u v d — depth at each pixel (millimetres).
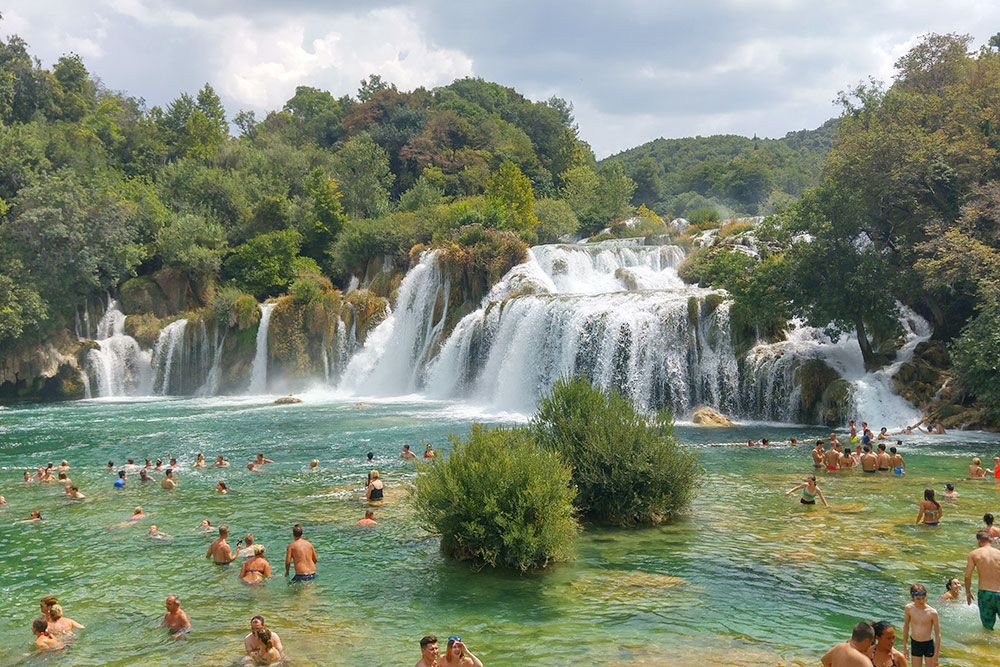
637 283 56375
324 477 26609
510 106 147625
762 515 19953
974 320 33750
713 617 12859
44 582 15836
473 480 16141
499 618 13086
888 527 18531
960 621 12383
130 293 64438
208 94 117625
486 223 71312
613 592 14234
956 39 49812
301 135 132250
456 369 52219
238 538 18969
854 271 37094
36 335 55688
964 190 39562
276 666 11281
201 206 78125
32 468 29219
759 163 150500
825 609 13180
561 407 20266
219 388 60312
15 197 62594
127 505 22859
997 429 32438
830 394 36594
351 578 15562
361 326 60250
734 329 41000
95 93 115188
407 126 116000
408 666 11195
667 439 19859
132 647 12289
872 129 44250
